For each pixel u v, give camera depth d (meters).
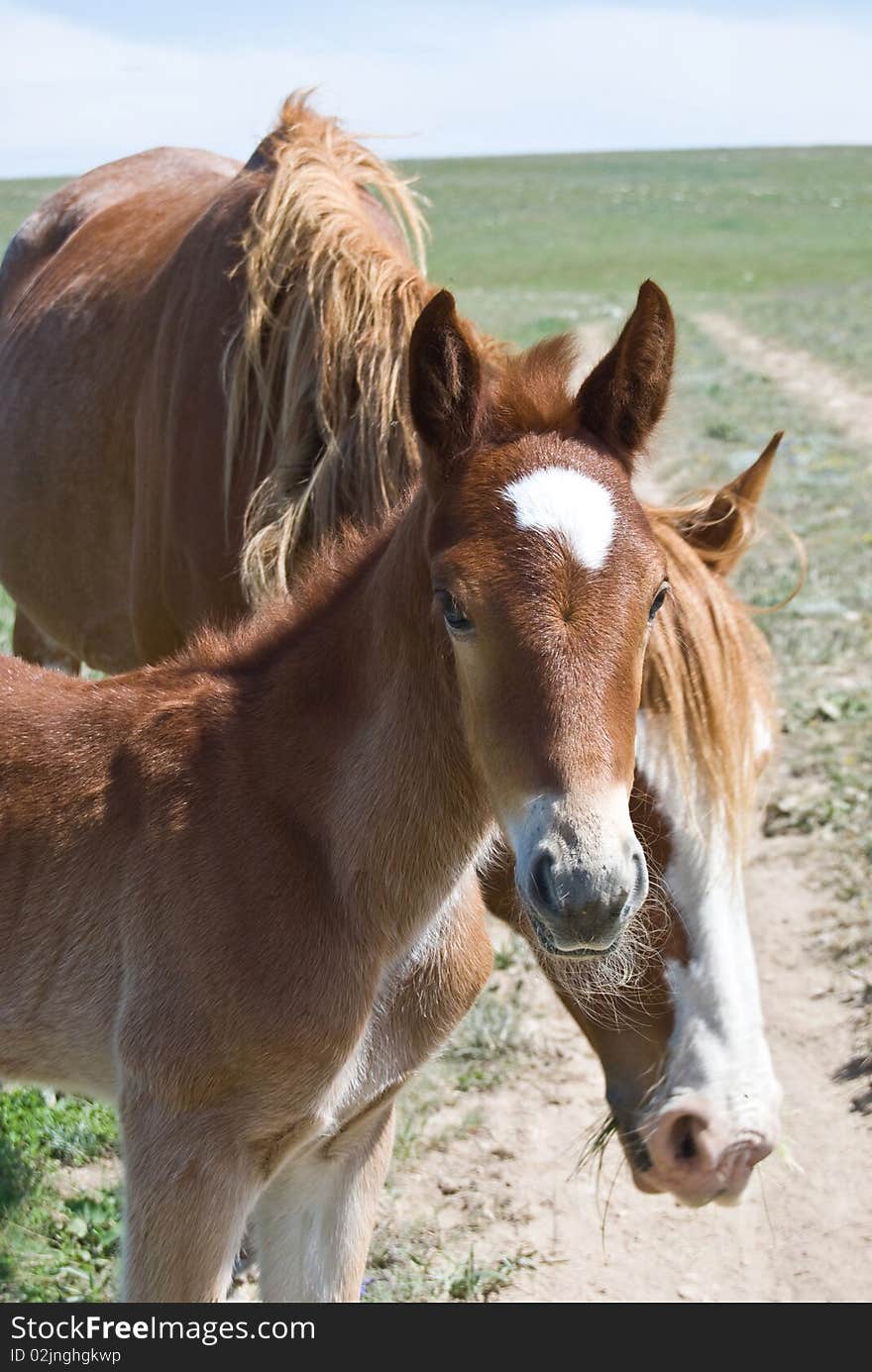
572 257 38.06
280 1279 3.00
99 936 2.76
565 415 2.45
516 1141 4.00
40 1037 2.87
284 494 3.41
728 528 3.09
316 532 3.35
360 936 2.68
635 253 39.06
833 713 6.46
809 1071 4.20
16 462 4.90
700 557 3.06
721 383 17.16
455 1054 4.38
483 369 2.47
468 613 2.27
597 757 2.16
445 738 2.59
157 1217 2.61
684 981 2.84
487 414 2.45
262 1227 3.02
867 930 4.80
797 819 5.59
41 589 4.95
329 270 3.43
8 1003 2.86
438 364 2.40
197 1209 2.61
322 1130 2.72
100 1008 2.77
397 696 2.62
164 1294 2.62
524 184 72.75
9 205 50.28
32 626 5.60
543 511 2.28
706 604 2.86
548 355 2.58
